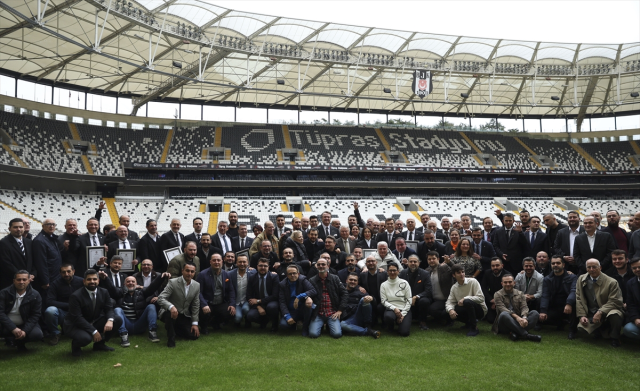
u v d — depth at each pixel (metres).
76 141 46.12
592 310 10.01
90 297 9.23
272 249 12.28
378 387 7.44
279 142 53.19
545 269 11.32
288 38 38.34
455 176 54.25
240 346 9.73
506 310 10.51
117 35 34.47
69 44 35.56
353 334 10.73
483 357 8.98
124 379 7.75
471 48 41.69
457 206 50.00
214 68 42.47
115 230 12.49
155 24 32.75
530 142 59.91
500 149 57.94
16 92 43.88
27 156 41.03
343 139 55.59
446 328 11.40
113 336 10.44
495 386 7.50
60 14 30.75
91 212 41.38
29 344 9.73
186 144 50.56
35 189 42.53
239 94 51.28
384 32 38.44
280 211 45.69
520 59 43.91
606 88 50.38
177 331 10.35
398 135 58.03
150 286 10.46
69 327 8.98
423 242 12.73
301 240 12.18
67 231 10.97
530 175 55.34
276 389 7.34
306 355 9.09
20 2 28.30
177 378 7.81
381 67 42.38
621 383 7.61
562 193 56.34
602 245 10.52
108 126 49.38
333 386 7.47
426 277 11.45
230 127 54.16
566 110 59.06
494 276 11.50
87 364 8.52
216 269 10.96
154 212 43.66
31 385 7.46
